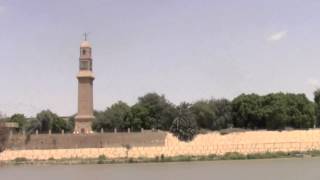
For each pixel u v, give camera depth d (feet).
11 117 561.84
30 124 524.52
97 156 408.67
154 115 517.55
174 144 422.00
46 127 527.81
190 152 405.18
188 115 439.22
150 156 403.34
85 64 504.84
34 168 356.38
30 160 405.59
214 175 259.19
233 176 250.37
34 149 430.61
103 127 519.19
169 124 507.71
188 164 352.28
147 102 523.29
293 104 484.33
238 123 526.16
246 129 475.72
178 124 428.15
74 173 301.02
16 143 437.99
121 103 549.13
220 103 546.67
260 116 493.36
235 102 533.14
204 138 424.87
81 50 506.07
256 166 309.83
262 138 419.33
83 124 496.64
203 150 406.41
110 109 536.01
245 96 526.98
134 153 407.64
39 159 408.46
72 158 406.82
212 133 431.84
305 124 483.51
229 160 378.73
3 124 439.63
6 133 429.79
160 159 388.57
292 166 300.40
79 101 500.74
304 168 284.41
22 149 433.48
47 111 536.42
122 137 433.48
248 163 341.41
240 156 388.57
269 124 488.44
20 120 551.18
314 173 253.03
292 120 480.23
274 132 423.23
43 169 343.46
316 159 362.74
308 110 485.15
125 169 321.32
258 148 403.95
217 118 537.24
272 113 481.87
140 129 511.81
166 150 406.82
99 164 382.22
